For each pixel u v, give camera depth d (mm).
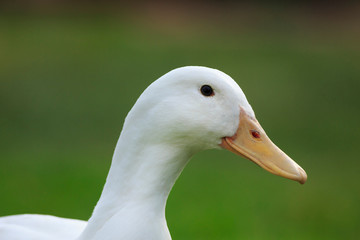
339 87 16062
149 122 3740
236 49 19656
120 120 13031
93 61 17625
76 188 9422
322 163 11445
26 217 4723
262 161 3836
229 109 3816
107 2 24828
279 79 16469
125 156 3812
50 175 10016
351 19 23219
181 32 21781
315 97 15172
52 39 20094
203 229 8281
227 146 3885
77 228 4543
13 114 13141
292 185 10477
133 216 3750
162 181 3799
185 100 3740
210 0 24562
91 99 14289
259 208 9289
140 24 22641
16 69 16500
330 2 23891
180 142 3787
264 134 3896
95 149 11422
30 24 21969
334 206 9688
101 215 3846
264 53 19266
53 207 8758
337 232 8750
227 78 3857
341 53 19531
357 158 11750
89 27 21938
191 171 10789
